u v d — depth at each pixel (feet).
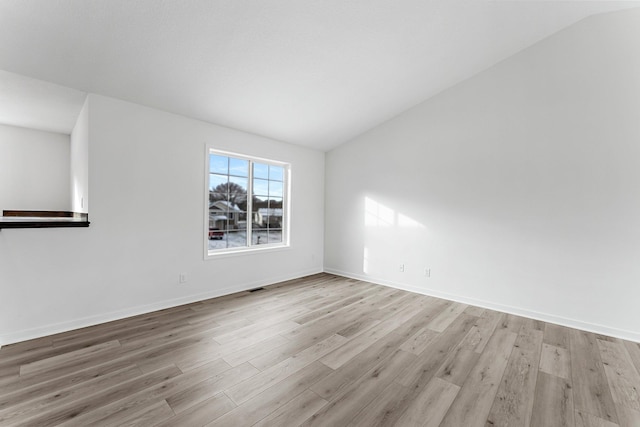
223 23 7.33
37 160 13.69
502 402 5.74
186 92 9.76
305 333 8.80
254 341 8.21
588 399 5.89
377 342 8.29
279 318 9.98
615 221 9.11
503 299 11.09
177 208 11.01
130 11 6.56
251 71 9.32
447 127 12.53
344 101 12.21
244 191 13.94
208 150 11.95
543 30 9.83
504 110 11.10
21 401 5.47
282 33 8.04
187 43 7.74
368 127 15.02
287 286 14.23
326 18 7.84
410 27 8.75
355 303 11.75
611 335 9.07
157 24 7.01
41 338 8.13
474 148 11.81
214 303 11.45
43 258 8.25
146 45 7.57
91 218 9.03
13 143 13.11
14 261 7.84
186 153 11.27
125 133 9.71
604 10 9.07
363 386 6.19
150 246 10.32
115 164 9.50
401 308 11.23
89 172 9.00
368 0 7.54
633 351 8.02
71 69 7.97
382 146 14.73
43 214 13.20
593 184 9.44
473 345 8.20
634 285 8.83
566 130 9.87
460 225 12.19
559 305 9.99
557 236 10.05
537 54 10.37
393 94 12.34
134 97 9.59
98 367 6.70
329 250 17.37
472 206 11.88
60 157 14.26
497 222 11.27
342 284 14.73
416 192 13.52
